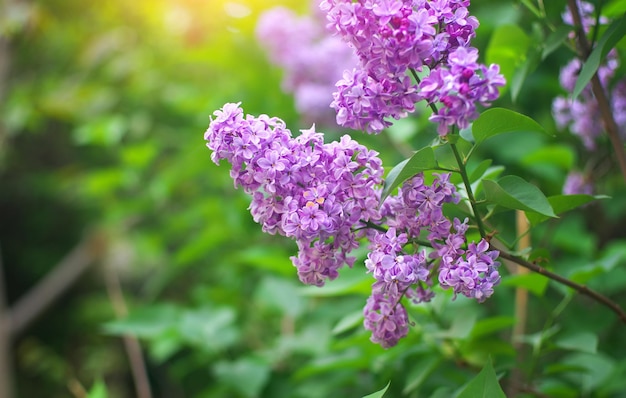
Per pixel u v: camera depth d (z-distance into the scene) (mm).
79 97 2277
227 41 2004
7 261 3682
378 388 1142
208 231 1694
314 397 1204
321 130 1646
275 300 1358
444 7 719
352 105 729
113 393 3252
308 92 1563
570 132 1325
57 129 3199
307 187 741
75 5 2537
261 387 1266
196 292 1741
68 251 3623
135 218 2256
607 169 1196
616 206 1416
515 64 965
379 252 734
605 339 1346
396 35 697
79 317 3488
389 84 720
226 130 734
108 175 1883
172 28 2414
